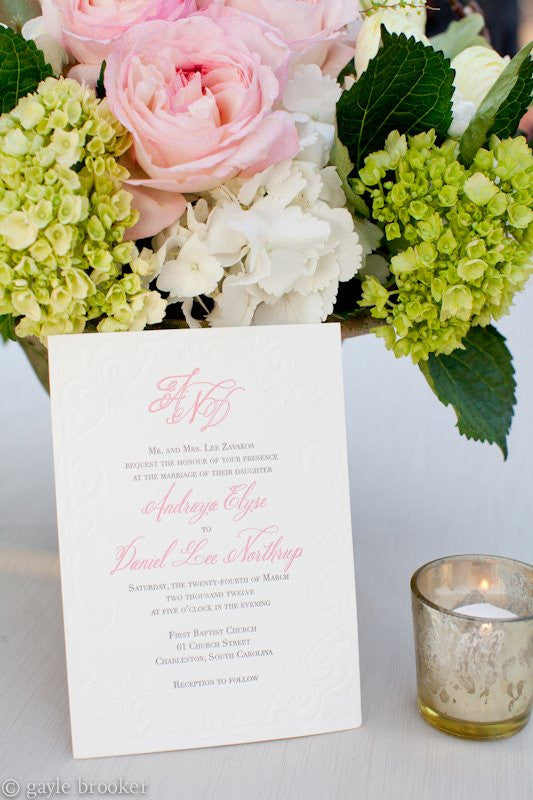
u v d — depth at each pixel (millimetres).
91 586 648
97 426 653
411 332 692
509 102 674
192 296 658
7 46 631
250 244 633
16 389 1524
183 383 660
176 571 654
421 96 685
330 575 669
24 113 620
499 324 1743
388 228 681
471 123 680
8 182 608
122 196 628
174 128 614
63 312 627
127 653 646
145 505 655
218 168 631
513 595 714
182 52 649
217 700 650
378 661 747
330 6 710
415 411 1403
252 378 667
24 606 838
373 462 1208
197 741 645
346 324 761
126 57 632
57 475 650
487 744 650
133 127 620
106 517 652
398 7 762
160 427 657
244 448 664
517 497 1094
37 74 658
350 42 773
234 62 640
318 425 673
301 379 671
